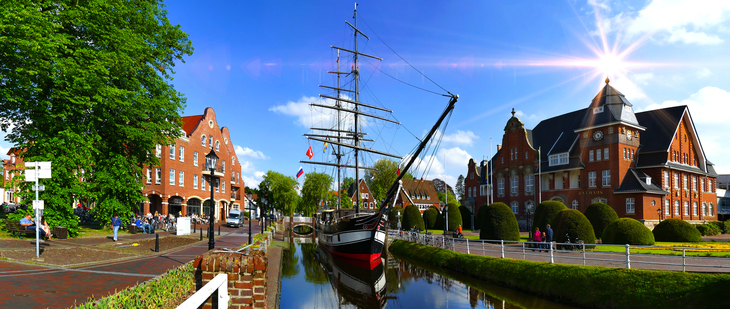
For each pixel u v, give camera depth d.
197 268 5.67
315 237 59.22
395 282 22.20
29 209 21.92
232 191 67.25
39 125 22.70
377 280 23.00
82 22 22.58
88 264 14.21
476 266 22.34
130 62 24.42
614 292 14.34
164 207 45.31
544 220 31.70
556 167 55.34
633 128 50.69
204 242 26.59
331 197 76.44
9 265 12.86
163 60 28.70
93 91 22.69
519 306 16.08
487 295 18.30
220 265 5.66
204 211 55.50
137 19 26.59
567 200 53.72
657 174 48.59
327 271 26.20
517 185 62.19
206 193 55.50
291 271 26.02
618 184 47.66
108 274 12.21
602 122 49.94
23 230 19.84
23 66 20.08
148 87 28.38
